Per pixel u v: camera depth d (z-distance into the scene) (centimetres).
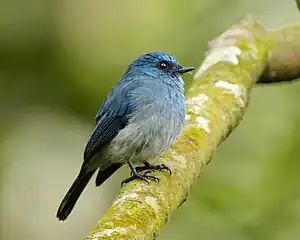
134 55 1645
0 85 1700
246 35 1094
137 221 658
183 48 1465
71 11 1709
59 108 1703
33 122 1712
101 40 1683
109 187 1673
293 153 1153
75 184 1057
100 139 1014
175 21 1527
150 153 981
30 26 1692
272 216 1108
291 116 1212
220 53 1049
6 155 1697
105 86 1648
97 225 639
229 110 936
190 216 1142
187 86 1336
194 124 891
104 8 1697
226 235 1109
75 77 1677
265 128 1226
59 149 1733
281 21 1427
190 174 812
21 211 1703
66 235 1697
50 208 1711
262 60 1059
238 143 1212
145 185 754
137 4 1648
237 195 1130
